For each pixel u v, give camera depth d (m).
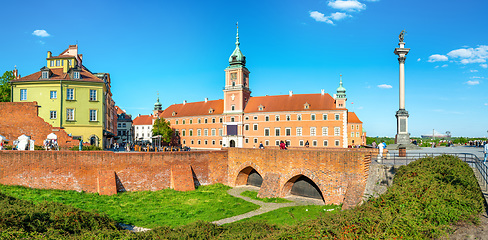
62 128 50.09
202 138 104.38
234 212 33.09
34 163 36.41
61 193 35.81
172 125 113.81
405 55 52.62
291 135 89.50
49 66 58.03
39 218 20.22
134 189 40.00
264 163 41.81
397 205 16.58
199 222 22.41
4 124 44.88
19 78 53.88
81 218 22.03
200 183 44.84
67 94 51.22
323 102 88.94
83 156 37.75
